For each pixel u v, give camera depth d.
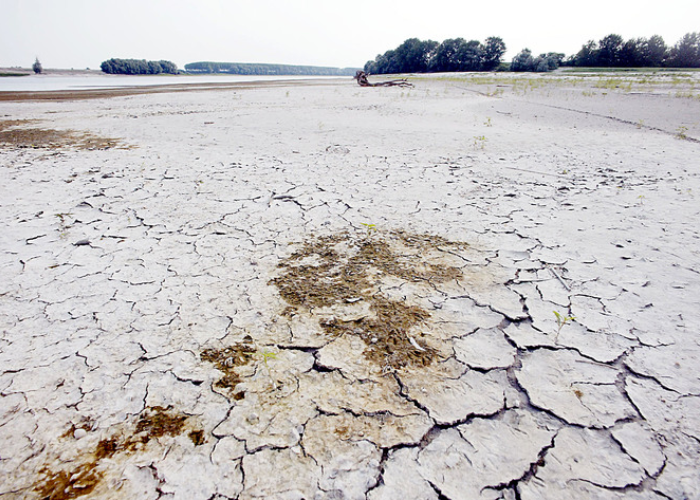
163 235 2.99
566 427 1.42
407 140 6.48
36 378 1.63
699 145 5.95
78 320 2.00
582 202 3.62
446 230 3.07
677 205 3.46
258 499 1.18
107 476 1.25
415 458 1.31
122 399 1.53
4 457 1.31
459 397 1.55
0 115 10.27
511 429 1.42
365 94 16.31
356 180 4.32
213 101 14.01
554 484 1.23
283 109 11.01
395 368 1.69
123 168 4.77
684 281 2.30
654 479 1.24
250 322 1.99
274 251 2.76
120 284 2.33
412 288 2.29
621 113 8.95
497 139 6.57
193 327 1.95
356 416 1.46
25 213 3.35
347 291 2.26
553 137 6.74
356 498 1.19
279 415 1.46
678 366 1.68
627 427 1.41
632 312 2.04
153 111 10.87
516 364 1.72
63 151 5.70
